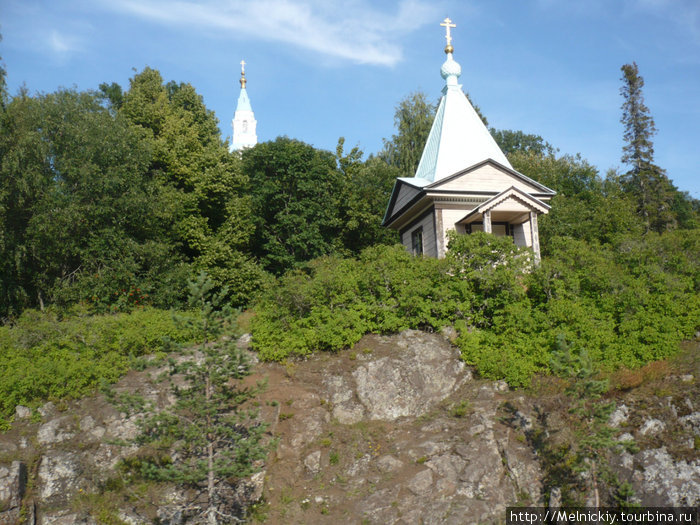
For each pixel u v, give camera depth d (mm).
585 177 48781
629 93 49000
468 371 22438
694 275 25688
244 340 24406
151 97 43906
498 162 31594
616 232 37469
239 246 40375
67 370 21000
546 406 20047
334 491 18062
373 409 20828
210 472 16266
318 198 42906
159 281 31578
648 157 47531
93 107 33344
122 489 18125
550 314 23375
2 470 17375
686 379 20734
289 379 21953
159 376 16938
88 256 29875
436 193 30719
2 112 30656
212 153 41062
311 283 24641
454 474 18094
